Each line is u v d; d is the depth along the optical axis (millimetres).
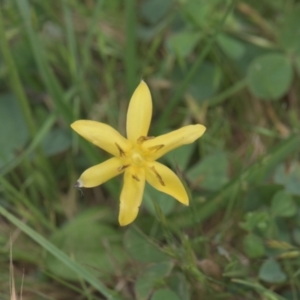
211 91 384
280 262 357
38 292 357
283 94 384
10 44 386
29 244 368
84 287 354
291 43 383
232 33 390
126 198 327
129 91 377
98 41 386
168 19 390
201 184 367
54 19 383
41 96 386
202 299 354
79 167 379
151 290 350
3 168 368
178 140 328
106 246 362
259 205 364
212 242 358
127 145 329
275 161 366
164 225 345
